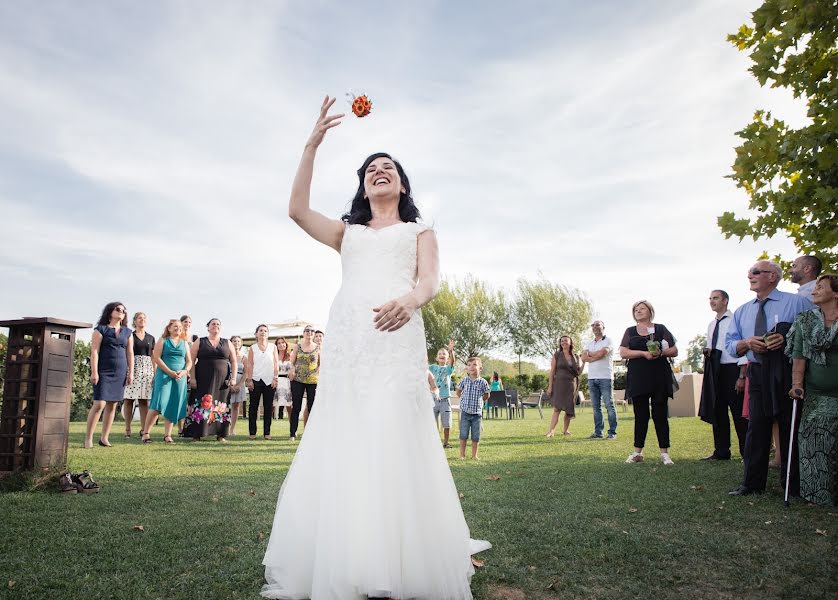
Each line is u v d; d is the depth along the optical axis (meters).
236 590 2.22
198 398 8.98
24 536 2.96
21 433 4.57
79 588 2.21
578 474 5.17
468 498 4.04
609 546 2.79
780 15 3.66
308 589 2.11
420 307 2.28
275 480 4.80
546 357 43.16
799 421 4.11
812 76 3.66
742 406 6.08
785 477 4.26
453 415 19.17
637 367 6.05
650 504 3.77
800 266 5.11
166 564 2.51
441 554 2.06
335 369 2.19
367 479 1.98
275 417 17.59
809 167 3.82
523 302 43.38
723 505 3.74
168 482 4.68
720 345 6.27
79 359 15.23
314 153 2.38
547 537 2.96
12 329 4.68
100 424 13.57
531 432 11.34
